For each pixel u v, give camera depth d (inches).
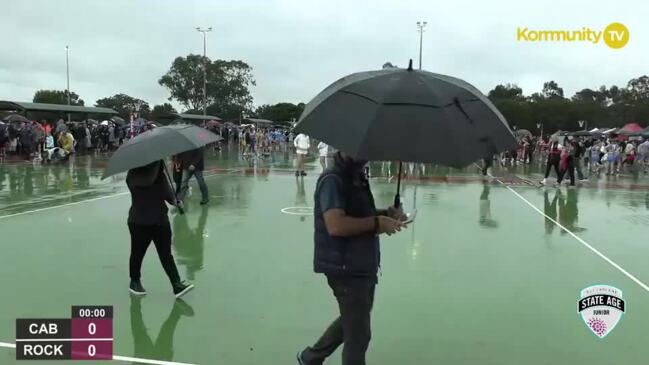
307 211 404.8
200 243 295.6
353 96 101.6
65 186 544.1
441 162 91.7
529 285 225.6
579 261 267.4
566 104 3085.6
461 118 97.0
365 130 94.0
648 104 3070.9
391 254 275.1
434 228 345.7
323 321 181.6
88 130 1024.2
